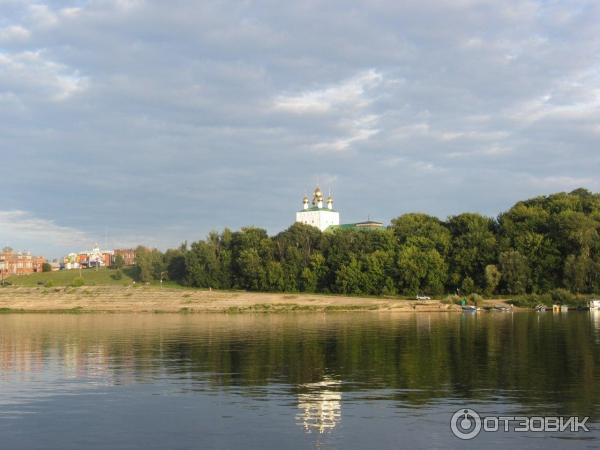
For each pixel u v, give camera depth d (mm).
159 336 78062
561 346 60125
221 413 32906
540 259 153375
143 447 27516
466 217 180875
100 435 29312
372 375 43844
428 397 36031
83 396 37812
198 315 131875
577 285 144250
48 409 34406
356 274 171375
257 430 29656
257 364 50219
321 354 56438
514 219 171625
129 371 47250
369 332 80500
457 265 165375
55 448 27531
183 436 28938
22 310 149625
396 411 32812
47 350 62250
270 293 178125
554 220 156000
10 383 42469
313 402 35125
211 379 43188
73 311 147500
